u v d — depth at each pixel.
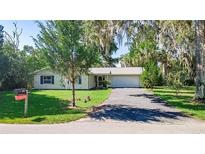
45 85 37.09
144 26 22.48
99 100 21.73
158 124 12.12
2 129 10.85
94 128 11.16
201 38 20.08
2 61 29.88
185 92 30.73
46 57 17.34
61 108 17.27
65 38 17.00
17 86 34.47
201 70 20.23
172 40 23.84
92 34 21.09
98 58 18.91
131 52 48.69
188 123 12.43
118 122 12.55
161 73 36.66
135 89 36.19
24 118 13.33
